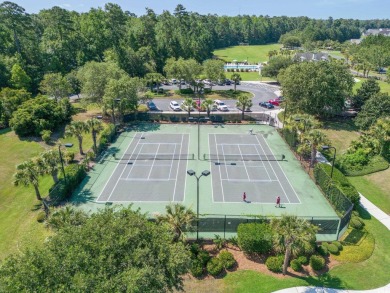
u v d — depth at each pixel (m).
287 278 21.97
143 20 112.62
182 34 126.69
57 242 15.26
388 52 120.88
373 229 27.91
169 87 91.69
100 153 44.69
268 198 33.25
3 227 28.02
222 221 26.25
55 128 51.69
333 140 49.31
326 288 21.08
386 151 42.50
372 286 21.34
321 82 53.59
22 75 69.62
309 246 21.14
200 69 81.62
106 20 106.56
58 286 12.74
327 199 32.94
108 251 14.53
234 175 38.44
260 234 23.73
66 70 85.88
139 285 13.18
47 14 101.06
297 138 44.94
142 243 15.59
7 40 83.25
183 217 22.50
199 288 21.19
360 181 36.97
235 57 156.88
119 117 57.81
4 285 13.09
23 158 42.78
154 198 33.16
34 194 33.56
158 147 47.31
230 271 22.77
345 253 24.31
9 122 50.19
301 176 38.28
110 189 34.94
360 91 61.50
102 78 57.75
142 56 93.44
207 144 48.62
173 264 15.41
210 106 63.91
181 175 38.38
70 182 33.66
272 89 87.62
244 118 60.16
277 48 192.25
